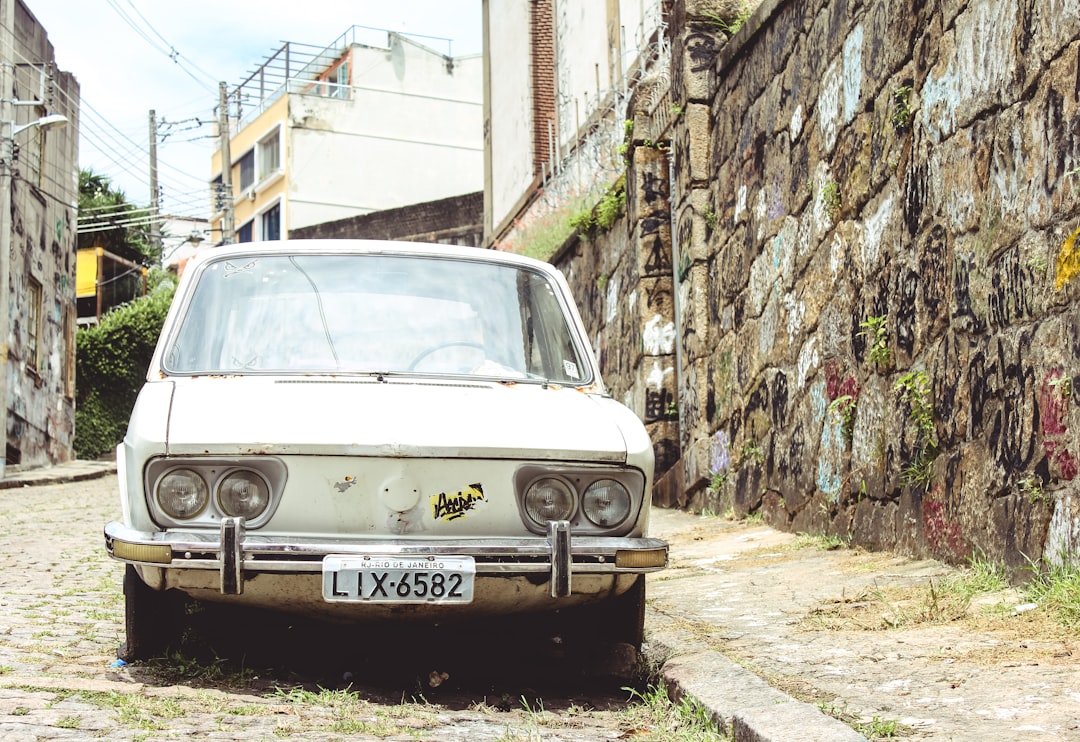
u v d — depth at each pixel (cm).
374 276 534
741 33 965
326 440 418
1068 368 492
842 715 373
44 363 2492
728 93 1018
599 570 427
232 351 493
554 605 441
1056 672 398
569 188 1722
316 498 420
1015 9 540
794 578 648
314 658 495
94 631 546
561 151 1894
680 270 1134
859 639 482
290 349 495
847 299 749
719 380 1024
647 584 697
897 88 674
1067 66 496
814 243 808
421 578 409
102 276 3909
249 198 5159
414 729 385
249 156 5159
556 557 418
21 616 581
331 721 388
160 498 419
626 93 1425
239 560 406
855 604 551
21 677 430
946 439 607
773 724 360
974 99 580
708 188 1070
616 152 1373
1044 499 508
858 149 735
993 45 561
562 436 440
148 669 455
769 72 912
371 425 428
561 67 1953
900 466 662
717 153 1047
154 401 449
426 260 548
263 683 446
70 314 2733
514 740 373
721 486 1009
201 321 504
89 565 822
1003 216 549
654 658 486
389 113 5009
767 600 595
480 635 534
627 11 1597
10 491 1889
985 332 566
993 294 556
